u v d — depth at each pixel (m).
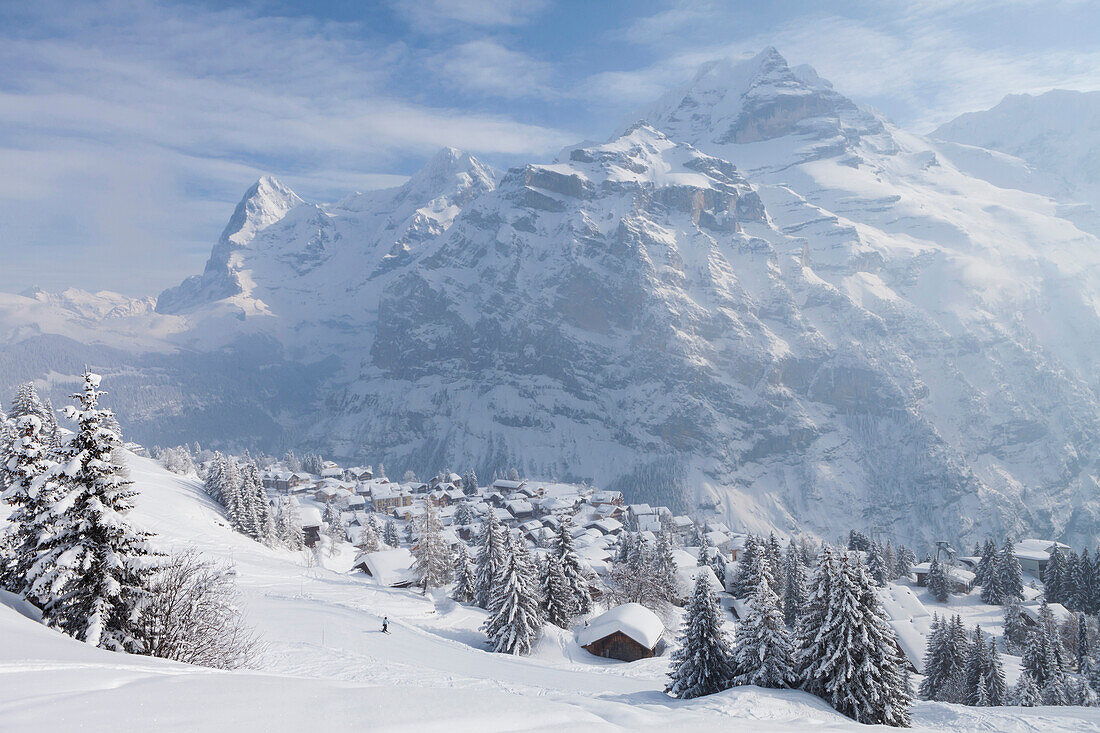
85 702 7.20
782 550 131.25
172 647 19.67
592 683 46.06
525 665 52.16
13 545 19.44
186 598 20.75
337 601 66.62
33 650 11.26
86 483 19.09
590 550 127.81
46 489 18.14
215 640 21.88
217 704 7.23
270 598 56.94
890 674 32.47
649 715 10.30
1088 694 62.56
